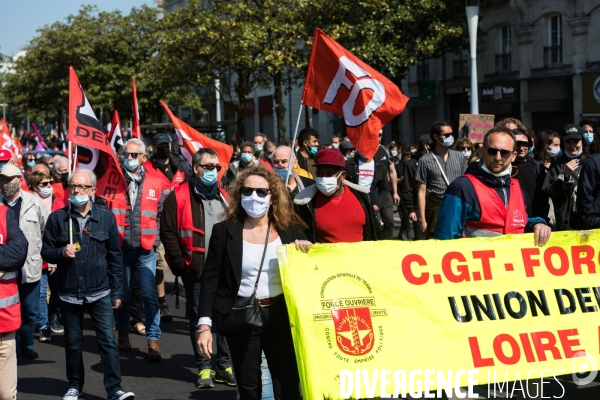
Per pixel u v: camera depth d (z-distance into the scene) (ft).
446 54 107.86
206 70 82.94
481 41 101.96
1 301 18.35
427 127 114.21
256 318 15.20
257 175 15.39
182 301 37.09
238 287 15.30
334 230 19.25
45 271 30.19
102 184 26.45
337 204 19.35
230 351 15.56
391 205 36.76
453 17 86.99
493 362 16.22
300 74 88.12
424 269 16.10
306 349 15.01
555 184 23.32
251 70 81.61
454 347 16.02
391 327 15.65
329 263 15.43
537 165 24.16
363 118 22.68
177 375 24.22
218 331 15.56
